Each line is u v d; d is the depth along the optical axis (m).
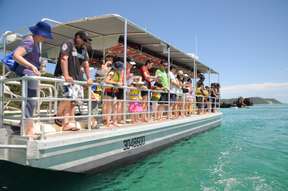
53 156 4.19
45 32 4.57
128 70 7.27
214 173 6.07
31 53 4.55
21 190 4.72
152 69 9.85
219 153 8.17
